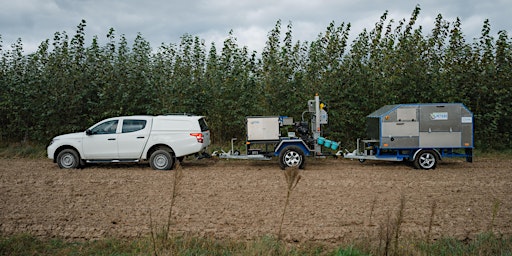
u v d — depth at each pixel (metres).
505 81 16.30
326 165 13.93
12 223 6.81
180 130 12.90
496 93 16.08
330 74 16.41
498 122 16.69
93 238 6.14
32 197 8.70
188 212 7.49
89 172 12.34
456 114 12.62
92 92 17.38
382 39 16.62
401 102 16.50
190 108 17.03
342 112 16.36
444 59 16.58
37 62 17.39
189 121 12.98
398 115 12.62
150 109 16.73
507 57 16.31
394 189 9.35
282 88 16.64
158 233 6.17
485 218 6.94
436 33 16.72
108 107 17.11
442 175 11.45
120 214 7.37
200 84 17.19
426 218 6.96
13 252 5.49
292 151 12.79
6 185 10.02
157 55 17.50
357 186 9.74
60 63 17.16
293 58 16.83
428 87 16.30
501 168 12.88
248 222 6.87
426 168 12.66
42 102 17.23
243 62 17.28
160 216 7.23
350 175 11.57
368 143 13.52
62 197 8.70
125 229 6.49
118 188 9.68
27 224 6.76
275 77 16.61
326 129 16.31
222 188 9.63
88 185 10.05
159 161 12.87
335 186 9.77
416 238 5.91
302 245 5.83
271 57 16.75
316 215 7.23
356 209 7.59
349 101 16.31
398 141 12.66
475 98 16.69
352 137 16.77
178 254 5.30
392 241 5.53
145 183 10.32
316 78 16.75
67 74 17.20
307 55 16.78
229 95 17.17
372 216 7.14
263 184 10.12
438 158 12.72
